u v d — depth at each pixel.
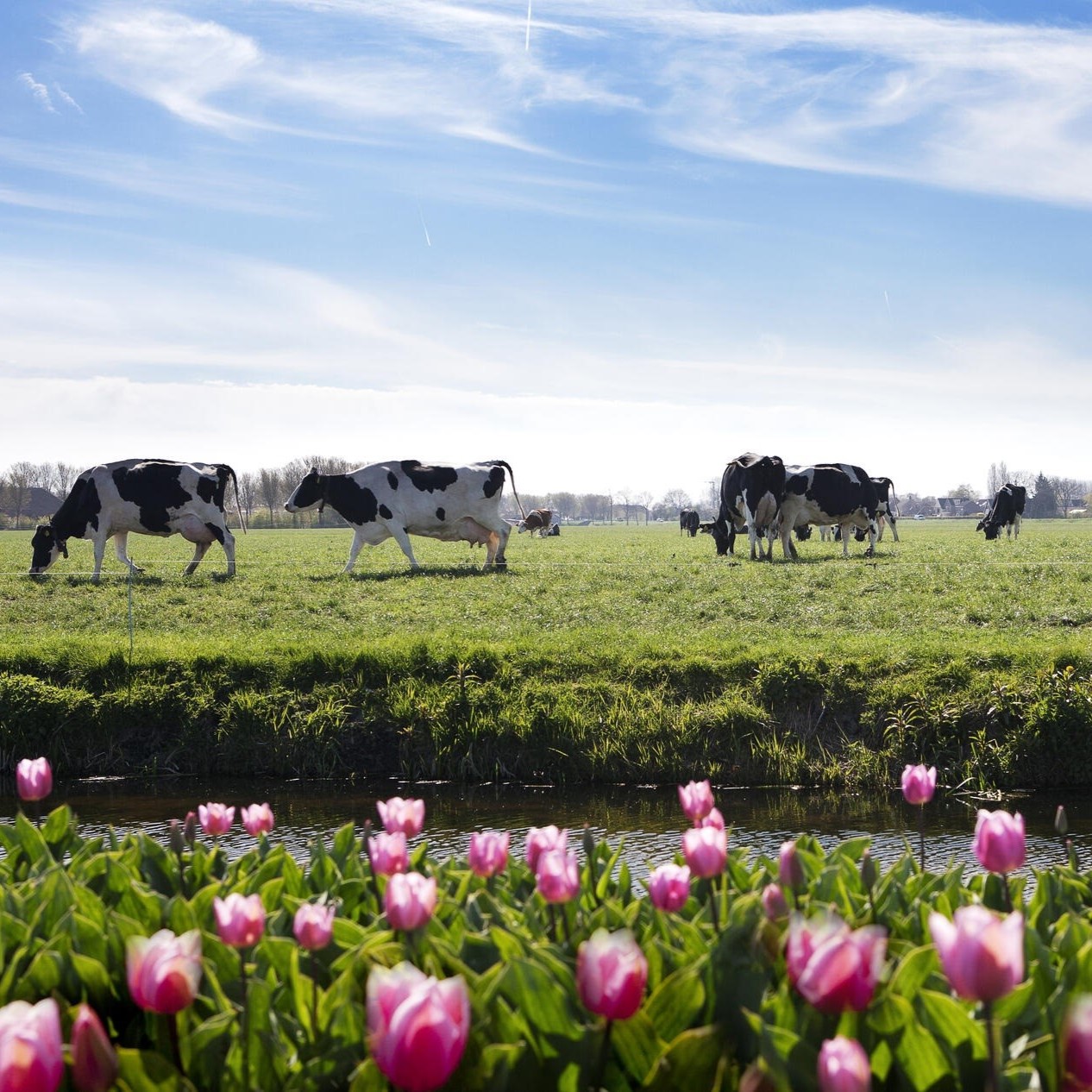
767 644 18.73
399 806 5.74
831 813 13.84
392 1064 3.19
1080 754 15.00
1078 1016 3.36
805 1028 4.04
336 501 33.34
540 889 4.82
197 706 16.94
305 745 16.33
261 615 24.72
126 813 14.02
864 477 39.28
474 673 17.64
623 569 34.34
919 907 5.20
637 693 17.00
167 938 3.94
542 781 15.86
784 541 39.56
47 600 26.92
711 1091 3.86
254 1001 4.48
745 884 6.02
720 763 15.78
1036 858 11.23
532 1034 3.99
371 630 22.41
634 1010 3.62
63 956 4.60
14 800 14.97
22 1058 3.11
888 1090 3.97
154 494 31.73
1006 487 60.19
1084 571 31.89
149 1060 3.85
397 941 4.89
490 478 34.22
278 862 6.19
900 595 26.55
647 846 11.99
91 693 17.23
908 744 15.59
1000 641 18.83
